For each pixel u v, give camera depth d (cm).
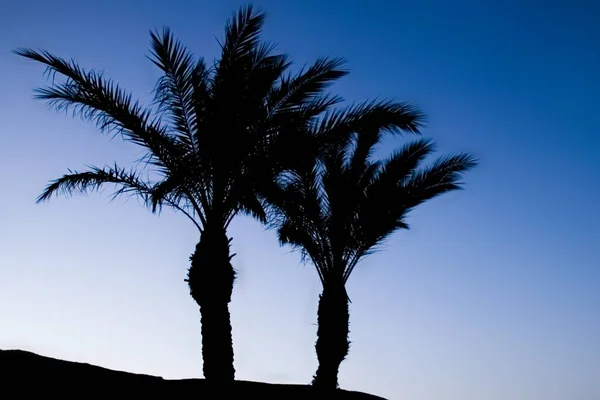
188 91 1388
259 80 1373
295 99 1370
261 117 1385
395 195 1681
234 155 1392
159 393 1374
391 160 1728
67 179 1480
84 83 1346
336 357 1700
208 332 1405
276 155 1391
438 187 1666
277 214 1738
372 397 1755
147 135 1374
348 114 1379
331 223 1755
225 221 1467
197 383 1497
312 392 1655
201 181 1442
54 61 1334
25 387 1248
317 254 1759
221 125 1376
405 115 1349
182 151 1408
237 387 1561
